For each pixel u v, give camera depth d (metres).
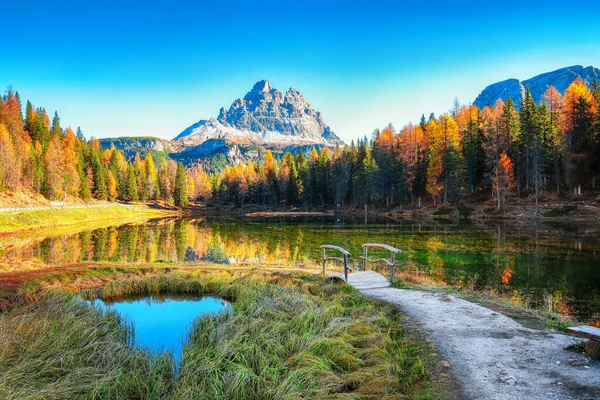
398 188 84.31
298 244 37.28
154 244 39.03
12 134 94.94
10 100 105.44
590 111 66.50
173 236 47.00
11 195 76.12
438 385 5.95
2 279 14.95
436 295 12.46
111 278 16.67
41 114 130.38
